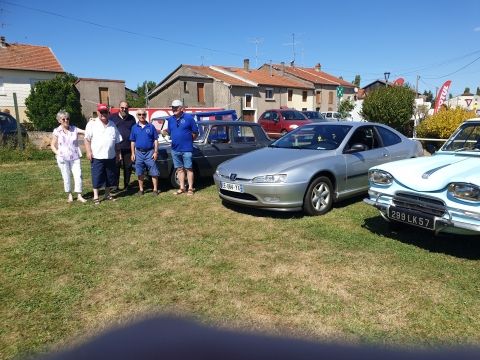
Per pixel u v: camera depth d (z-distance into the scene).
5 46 31.34
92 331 2.81
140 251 4.42
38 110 26.47
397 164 4.62
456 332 2.77
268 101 39.50
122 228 5.23
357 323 2.90
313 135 6.43
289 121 20.02
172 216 5.74
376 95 24.50
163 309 3.07
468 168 4.07
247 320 2.90
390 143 6.71
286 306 3.16
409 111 23.78
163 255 4.29
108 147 6.44
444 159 4.65
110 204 6.47
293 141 6.51
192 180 7.10
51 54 33.06
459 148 4.89
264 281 3.63
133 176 9.05
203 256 4.24
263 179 5.36
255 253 4.30
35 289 3.55
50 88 26.89
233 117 13.48
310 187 5.48
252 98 38.03
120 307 3.21
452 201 3.80
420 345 2.39
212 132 7.92
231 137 8.18
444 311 3.08
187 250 4.42
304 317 2.98
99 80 35.22
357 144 6.00
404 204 4.26
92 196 7.12
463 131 5.02
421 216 4.02
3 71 29.53
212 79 37.16
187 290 3.48
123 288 3.54
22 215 5.86
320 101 47.16
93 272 3.89
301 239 4.70
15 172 9.70
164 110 17.62
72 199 6.73
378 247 4.41
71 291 3.50
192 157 7.47
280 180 5.29
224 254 4.29
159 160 7.34
